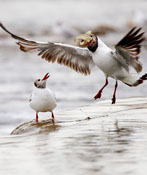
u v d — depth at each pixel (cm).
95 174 770
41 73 2784
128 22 5512
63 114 1446
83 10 8025
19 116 1786
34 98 1334
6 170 826
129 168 798
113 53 1223
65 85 2436
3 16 6700
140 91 2278
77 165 831
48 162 866
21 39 1251
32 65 3084
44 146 1011
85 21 6303
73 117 1384
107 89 2359
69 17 6900
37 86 1338
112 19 6519
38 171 809
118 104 1566
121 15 7100
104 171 785
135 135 1072
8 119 1745
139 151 916
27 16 6838
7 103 1997
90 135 1100
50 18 6650
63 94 2212
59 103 2022
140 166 809
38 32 5041
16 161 887
